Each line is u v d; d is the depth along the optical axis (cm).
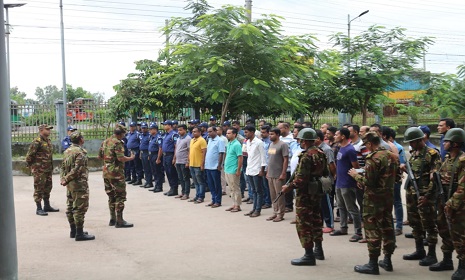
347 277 588
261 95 1421
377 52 1752
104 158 897
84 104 1852
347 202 764
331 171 837
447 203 559
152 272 620
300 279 582
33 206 1123
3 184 511
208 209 1059
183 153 1185
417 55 1780
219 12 1416
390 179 596
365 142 609
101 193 1305
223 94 1428
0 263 509
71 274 618
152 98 1711
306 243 635
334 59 1734
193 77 1438
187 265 647
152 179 1445
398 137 2448
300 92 1575
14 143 1788
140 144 1391
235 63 1427
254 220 935
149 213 1021
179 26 1480
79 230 791
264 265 642
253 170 961
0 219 509
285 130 1027
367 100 1814
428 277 584
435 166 638
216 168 1080
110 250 732
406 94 2683
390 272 607
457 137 572
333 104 1869
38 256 703
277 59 1399
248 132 968
